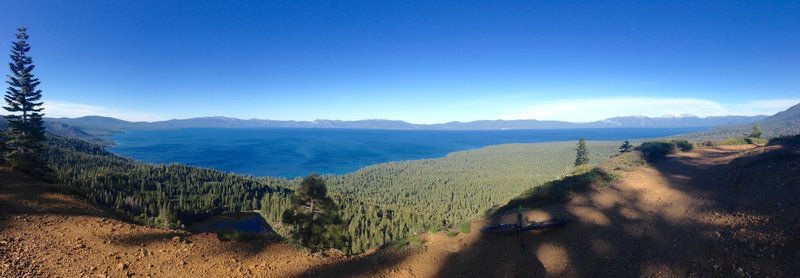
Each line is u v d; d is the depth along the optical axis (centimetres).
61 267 1422
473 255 2061
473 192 14000
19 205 2073
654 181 3145
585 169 4672
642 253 1758
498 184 15450
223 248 1852
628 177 3359
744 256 1398
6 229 1688
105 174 11100
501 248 2097
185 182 12325
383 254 2088
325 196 2350
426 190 15350
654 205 2472
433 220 8225
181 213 9562
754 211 1791
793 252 1287
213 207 10431
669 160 4159
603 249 1905
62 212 2100
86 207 2372
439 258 2053
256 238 2052
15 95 4403
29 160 4312
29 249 1524
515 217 2598
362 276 1825
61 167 12638
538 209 2731
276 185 14238
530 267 1875
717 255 1486
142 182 11306
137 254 1638
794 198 1742
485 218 2734
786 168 2323
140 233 1891
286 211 2209
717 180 2800
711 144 5422
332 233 2212
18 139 4441
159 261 1608
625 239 1966
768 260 1315
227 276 1583
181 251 1738
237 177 14162
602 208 2555
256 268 1706
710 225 1820
